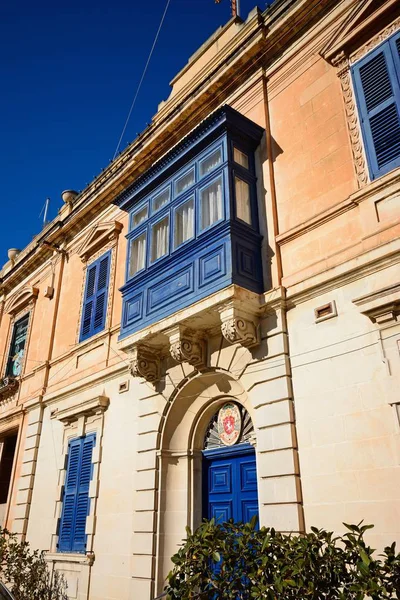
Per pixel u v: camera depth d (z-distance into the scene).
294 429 6.36
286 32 8.80
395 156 6.53
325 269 6.71
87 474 10.01
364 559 4.00
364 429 5.66
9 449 14.48
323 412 6.14
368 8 7.44
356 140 7.12
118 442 9.51
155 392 8.88
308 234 7.26
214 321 7.69
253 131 8.55
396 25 7.16
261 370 7.03
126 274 9.52
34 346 14.36
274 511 6.15
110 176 12.66
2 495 13.86
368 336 5.98
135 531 8.16
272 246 7.66
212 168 8.43
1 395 14.90
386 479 5.30
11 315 16.70
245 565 4.54
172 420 8.55
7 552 10.47
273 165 8.31
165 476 8.30
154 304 8.45
